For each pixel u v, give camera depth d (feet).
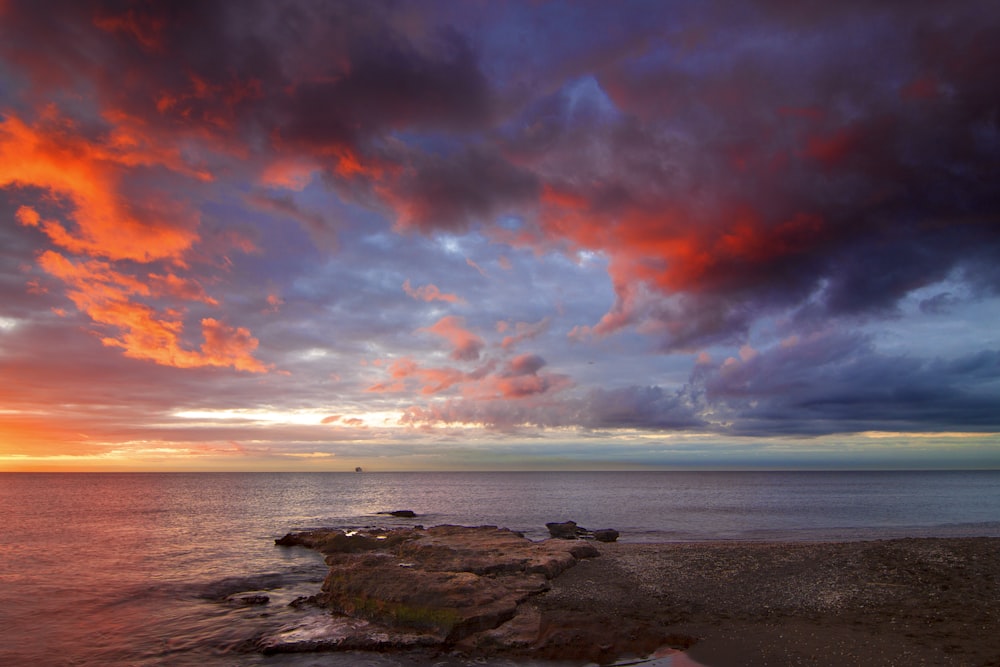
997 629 53.31
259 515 206.28
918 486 498.69
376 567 72.59
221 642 55.98
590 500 300.20
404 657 50.98
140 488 453.17
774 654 48.55
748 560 87.71
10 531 152.25
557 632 54.60
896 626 54.95
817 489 436.76
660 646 51.47
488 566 78.38
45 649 54.65
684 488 466.70
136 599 73.61
